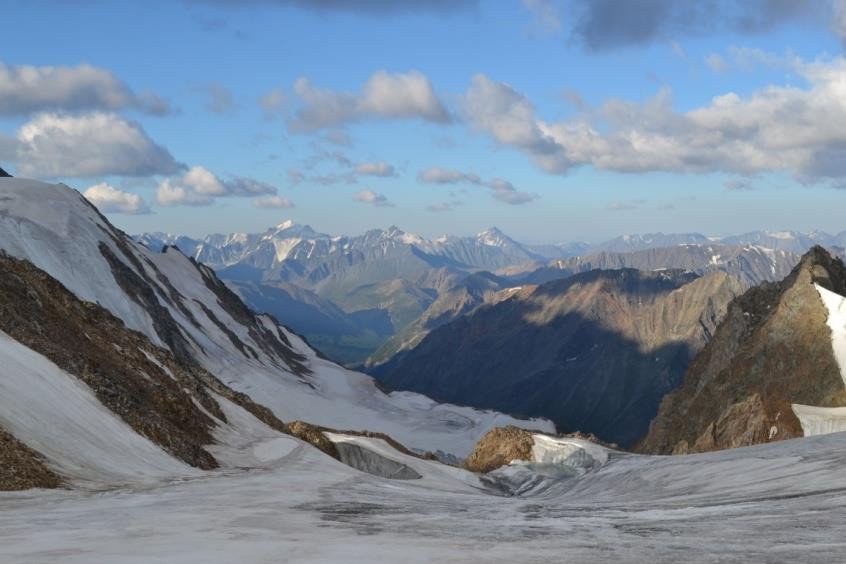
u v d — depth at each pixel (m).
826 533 17.66
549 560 15.18
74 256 112.31
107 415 36.47
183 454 39.78
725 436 101.31
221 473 37.88
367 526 20.02
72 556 15.02
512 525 20.75
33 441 27.70
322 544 16.72
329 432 79.62
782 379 109.69
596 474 60.69
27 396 30.78
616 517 23.47
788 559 14.83
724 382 118.62
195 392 59.25
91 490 26.03
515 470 78.75
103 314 66.00
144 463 33.59
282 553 15.57
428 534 18.62
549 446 82.62
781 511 21.86
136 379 48.34
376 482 40.34
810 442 42.12
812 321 113.00
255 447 52.94
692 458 49.81
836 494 23.92
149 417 40.75
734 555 15.43
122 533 17.94
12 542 16.67
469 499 34.91
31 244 104.25
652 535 18.44
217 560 14.74
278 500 26.31
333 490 31.84
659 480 43.91
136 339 65.25
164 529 18.59
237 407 65.94
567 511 26.39
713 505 25.80
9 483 24.06
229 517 21.02
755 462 38.50
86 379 39.12
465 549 16.33
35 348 38.47
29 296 48.47
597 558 15.38
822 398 102.00
